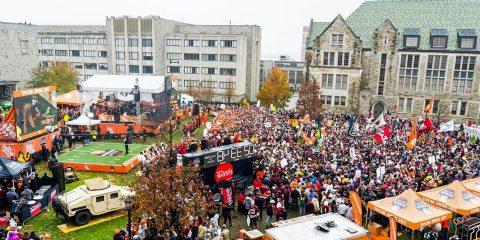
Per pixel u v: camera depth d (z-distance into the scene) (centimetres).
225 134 3900
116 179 3083
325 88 6931
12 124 3206
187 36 10006
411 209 2031
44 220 2328
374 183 2555
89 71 11075
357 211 2059
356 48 6631
